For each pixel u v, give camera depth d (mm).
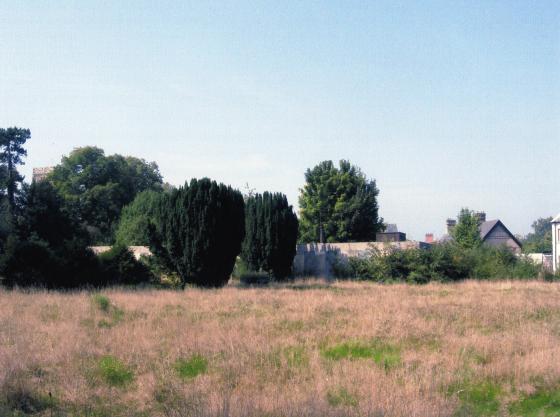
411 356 12516
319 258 39344
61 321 16672
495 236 68438
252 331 15156
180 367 12188
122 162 62781
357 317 17250
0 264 26906
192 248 30172
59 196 42156
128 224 45906
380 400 9406
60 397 10312
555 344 13617
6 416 9102
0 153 42281
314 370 11758
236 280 35281
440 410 9141
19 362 11383
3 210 37781
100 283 29016
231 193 31516
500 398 10352
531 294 25125
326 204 60781
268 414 8766
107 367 11766
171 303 20875
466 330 15539
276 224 37344
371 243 38531
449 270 35125
